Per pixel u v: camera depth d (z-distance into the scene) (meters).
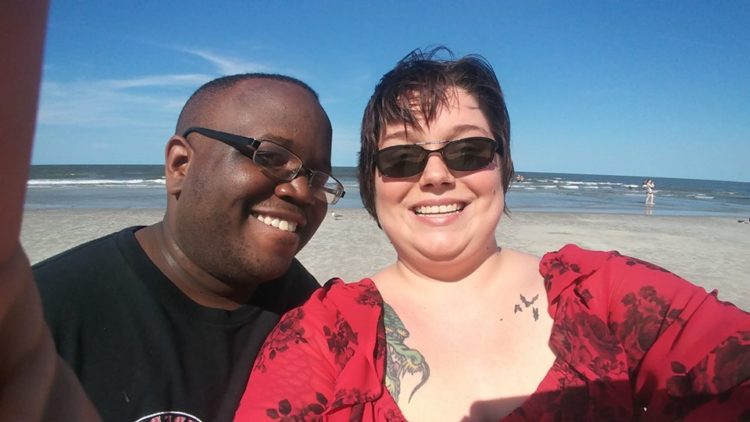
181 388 0.45
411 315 0.48
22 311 0.14
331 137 0.60
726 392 0.37
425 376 0.43
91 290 0.48
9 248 0.12
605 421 0.39
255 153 0.50
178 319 0.49
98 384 0.43
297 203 0.54
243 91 0.53
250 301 0.56
